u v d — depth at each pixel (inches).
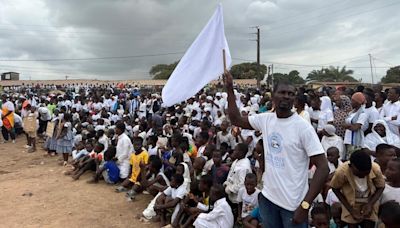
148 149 386.9
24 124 535.8
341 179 184.1
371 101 285.4
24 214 286.5
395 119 303.9
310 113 344.2
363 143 276.5
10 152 537.0
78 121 589.3
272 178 127.9
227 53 197.5
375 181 180.2
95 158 389.7
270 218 130.9
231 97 147.6
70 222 271.4
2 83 2153.1
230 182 262.7
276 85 130.3
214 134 379.9
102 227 263.9
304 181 124.9
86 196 331.9
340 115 315.0
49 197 328.5
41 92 1237.7
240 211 249.9
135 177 342.0
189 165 321.7
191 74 208.4
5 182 379.2
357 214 183.3
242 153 265.4
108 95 719.7
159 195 277.4
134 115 698.2
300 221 118.9
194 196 263.7
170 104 213.5
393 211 150.2
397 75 2028.8
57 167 444.1
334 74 2391.7
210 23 203.6
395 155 199.5
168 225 263.4
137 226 266.8
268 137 130.6
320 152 120.5
